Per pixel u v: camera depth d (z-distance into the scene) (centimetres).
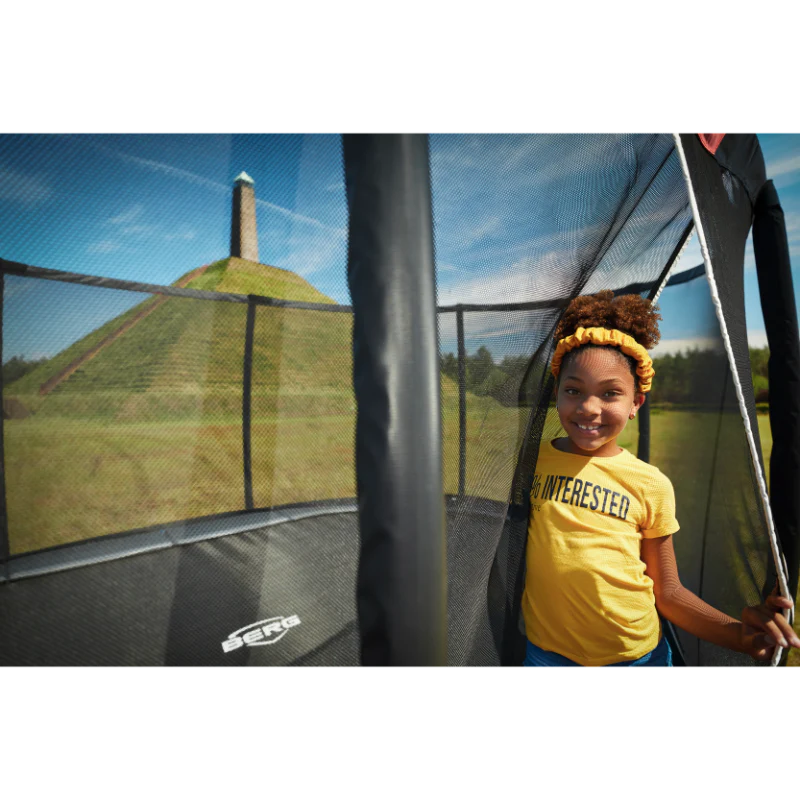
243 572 56
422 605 48
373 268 49
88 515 62
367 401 48
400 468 47
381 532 48
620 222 115
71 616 58
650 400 266
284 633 54
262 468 57
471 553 75
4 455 62
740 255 178
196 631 56
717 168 163
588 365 120
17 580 59
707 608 125
